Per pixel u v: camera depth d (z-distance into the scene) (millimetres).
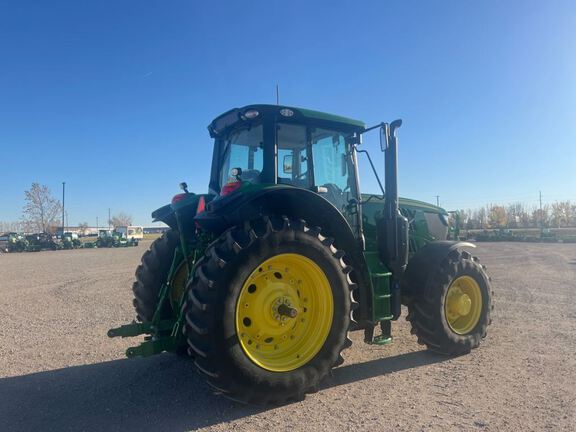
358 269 4570
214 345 3533
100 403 3928
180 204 4824
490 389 4062
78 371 4820
